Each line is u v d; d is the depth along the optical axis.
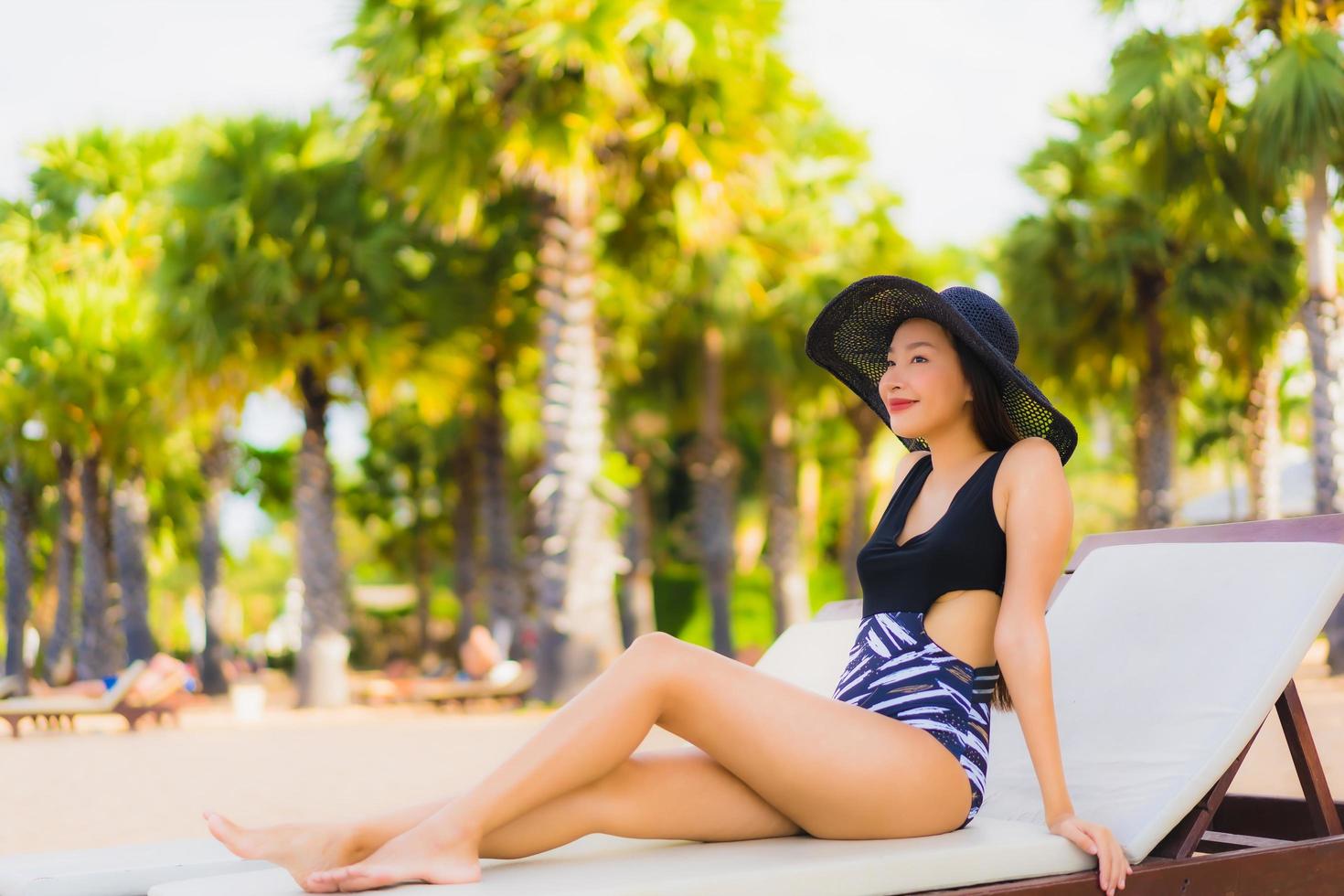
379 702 17.66
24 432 21.77
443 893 1.76
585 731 1.96
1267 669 2.29
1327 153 12.70
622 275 16.69
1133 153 13.84
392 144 13.93
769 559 21.39
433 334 15.81
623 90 12.57
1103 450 32.88
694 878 1.83
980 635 2.23
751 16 13.10
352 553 36.72
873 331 2.53
